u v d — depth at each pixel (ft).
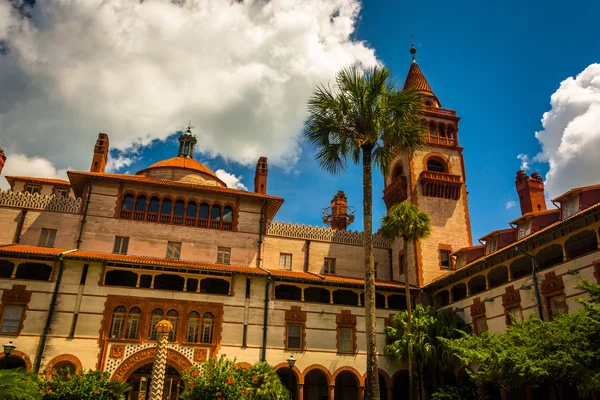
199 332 135.74
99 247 150.92
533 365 80.48
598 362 75.20
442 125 192.54
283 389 108.68
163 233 157.69
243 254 163.02
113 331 130.31
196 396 97.71
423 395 135.64
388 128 97.14
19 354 120.98
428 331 139.85
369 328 84.58
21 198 152.25
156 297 135.64
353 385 160.35
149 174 191.01
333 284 150.30
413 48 216.95
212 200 166.20
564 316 86.69
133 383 130.11
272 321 143.13
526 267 137.28
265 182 185.06
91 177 154.92
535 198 153.28
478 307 137.28
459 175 183.32
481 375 96.68
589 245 121.29
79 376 94.94
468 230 177.37
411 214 141.08
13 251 126.62
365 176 94.22
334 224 223.10
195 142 215.10
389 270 183.32
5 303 124.77
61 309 127.85
